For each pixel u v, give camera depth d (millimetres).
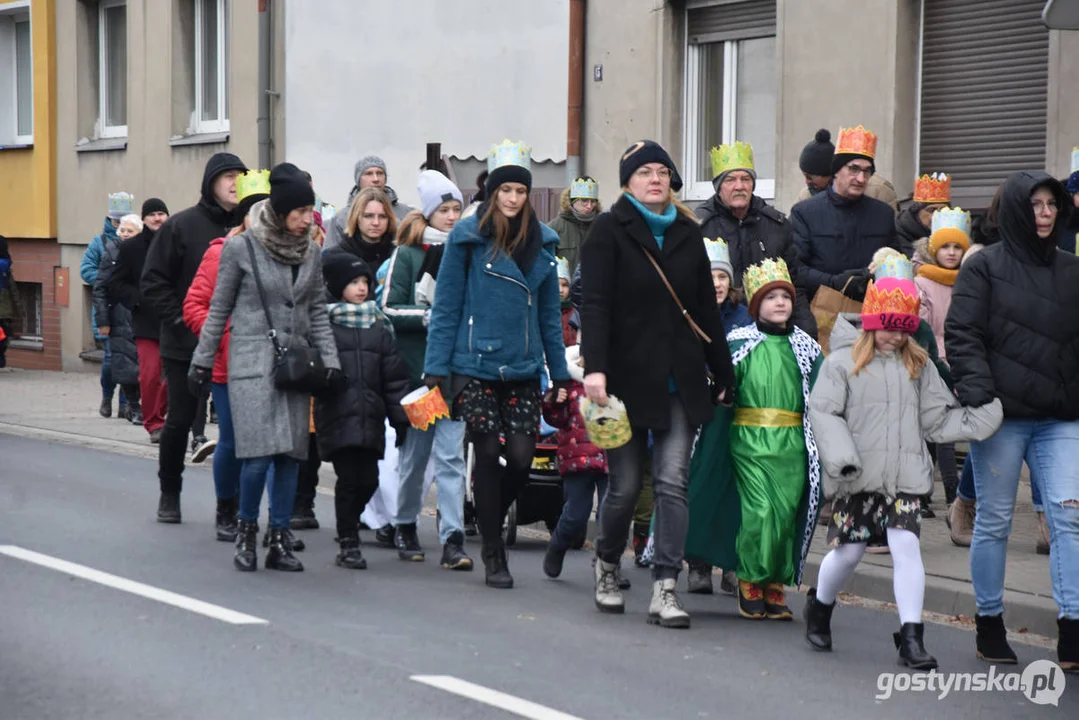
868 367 16984
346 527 21906
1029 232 16906
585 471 20891
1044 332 16781
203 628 17484
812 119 34969
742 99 37781
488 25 44656
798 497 18984
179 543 23094
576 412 20969
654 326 18469
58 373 58438
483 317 20328
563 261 25141
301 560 22438
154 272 24531
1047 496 16938
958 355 16891
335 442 21625
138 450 34812
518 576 21766
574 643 17469
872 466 16953
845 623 19312
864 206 25531
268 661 16031
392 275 23203
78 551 22062
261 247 21406
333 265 22125
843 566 17281
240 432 21094
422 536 25281
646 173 18578
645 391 18359
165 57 55312
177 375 24688
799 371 19016
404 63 47094
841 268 25328
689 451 18703
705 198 38156
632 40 38969
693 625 18766
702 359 18656
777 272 19031
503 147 20578
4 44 63656
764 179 37500
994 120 32219
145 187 56469
